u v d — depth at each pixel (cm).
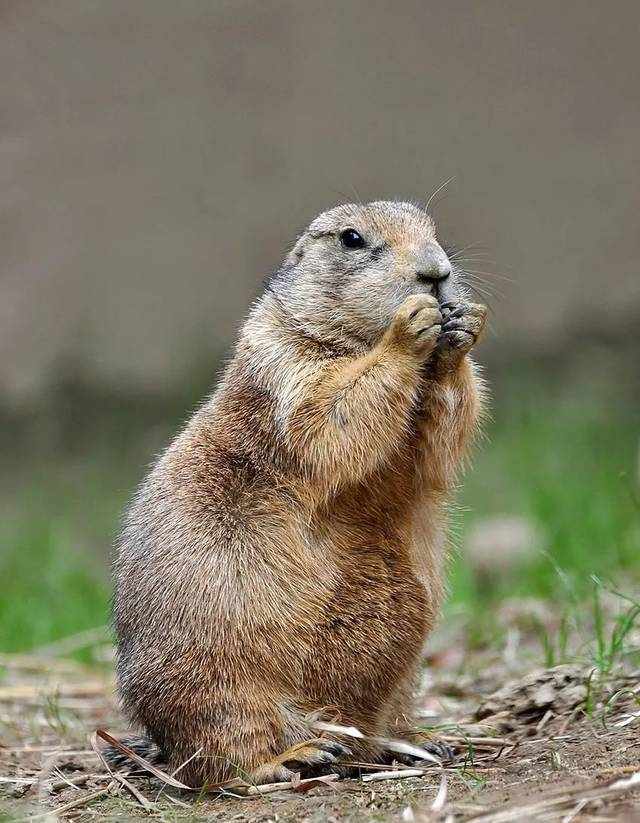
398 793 685
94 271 2252
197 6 2288
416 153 2303
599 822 579
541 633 1111
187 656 745
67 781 783
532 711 849
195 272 2266
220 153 2288
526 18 2336
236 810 686
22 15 2269
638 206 2328
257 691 743
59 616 1393
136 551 787
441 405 798
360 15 2309
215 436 806
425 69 2316
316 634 754
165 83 2284
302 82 2298
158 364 2223
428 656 1134
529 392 2086
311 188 2284
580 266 2294
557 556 1324
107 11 2277
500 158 2316
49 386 2200
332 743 734
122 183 2272
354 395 768
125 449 2114
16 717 1027
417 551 805
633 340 2241
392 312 801
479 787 674
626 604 1108
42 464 2122
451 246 940
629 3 2345
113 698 1069
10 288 2230
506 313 2261
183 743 746
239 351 827
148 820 681
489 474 1833
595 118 2341
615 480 1591
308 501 771
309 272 828
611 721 780
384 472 777
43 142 2259
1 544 1759
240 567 756
